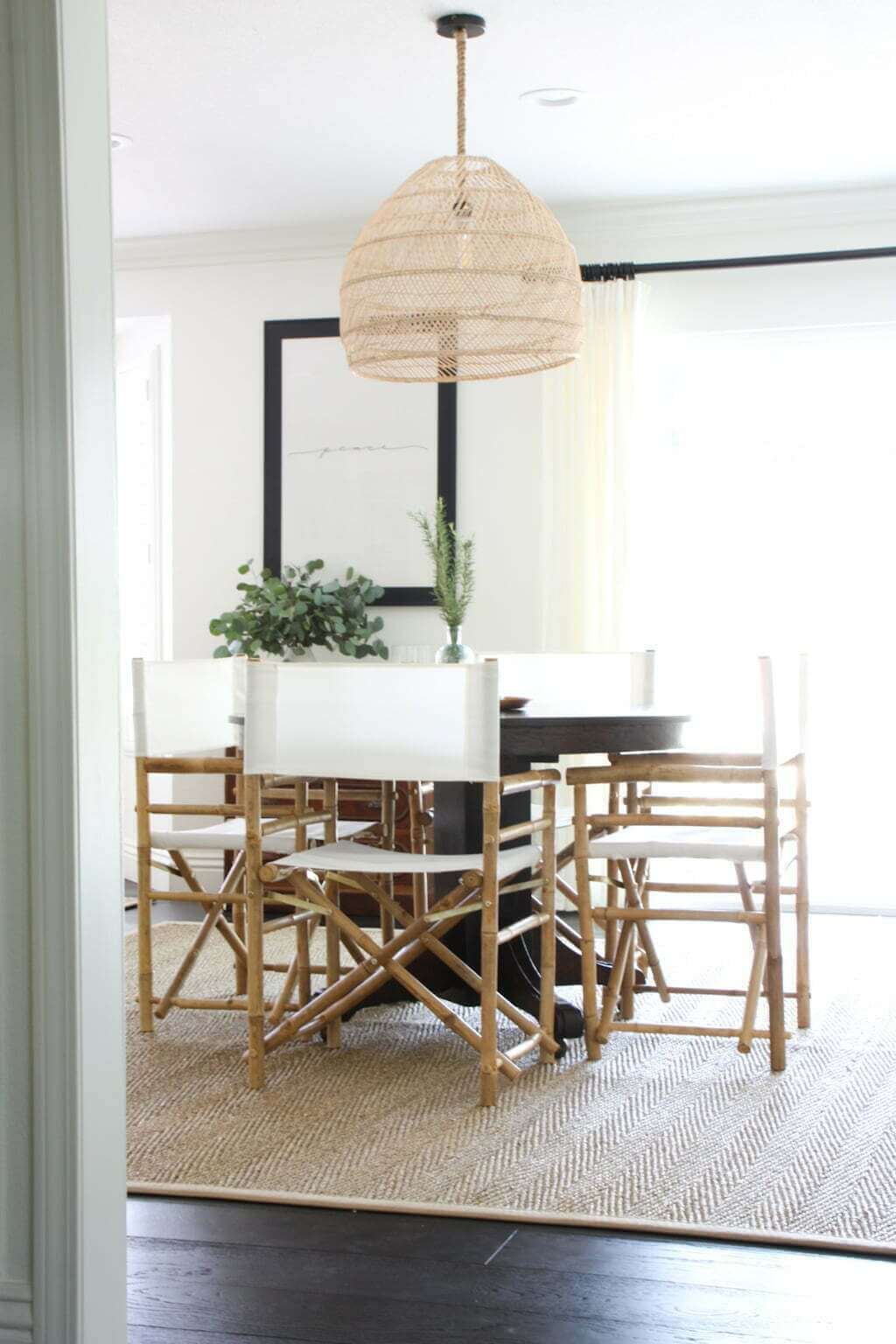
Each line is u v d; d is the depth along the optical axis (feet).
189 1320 7.18
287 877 11.28
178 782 20.42
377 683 10.47
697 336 19.01
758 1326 7.11
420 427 19.48
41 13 6.40
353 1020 13.17
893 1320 7.18
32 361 6.48
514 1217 8.41
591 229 18.98
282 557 19.93
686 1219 8.36
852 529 18.83
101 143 6.76
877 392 18.69
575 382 18.70
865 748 18.76
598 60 14.10
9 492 6.54
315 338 19.76
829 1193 8.76
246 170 17.22
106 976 6.75
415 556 19.51
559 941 13.12
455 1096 10.78
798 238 18.52
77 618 6.54
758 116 15.62
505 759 11.67
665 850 11.59
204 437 20.21
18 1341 6.48
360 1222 8.40
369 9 12.92
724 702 19.06
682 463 19.26
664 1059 11.82
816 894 18.83
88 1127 6.56
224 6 12.83
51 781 6.52
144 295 20.35
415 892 13.39
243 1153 9.50
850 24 13.37
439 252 12.71
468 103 15.17
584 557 18.65
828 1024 12.90
